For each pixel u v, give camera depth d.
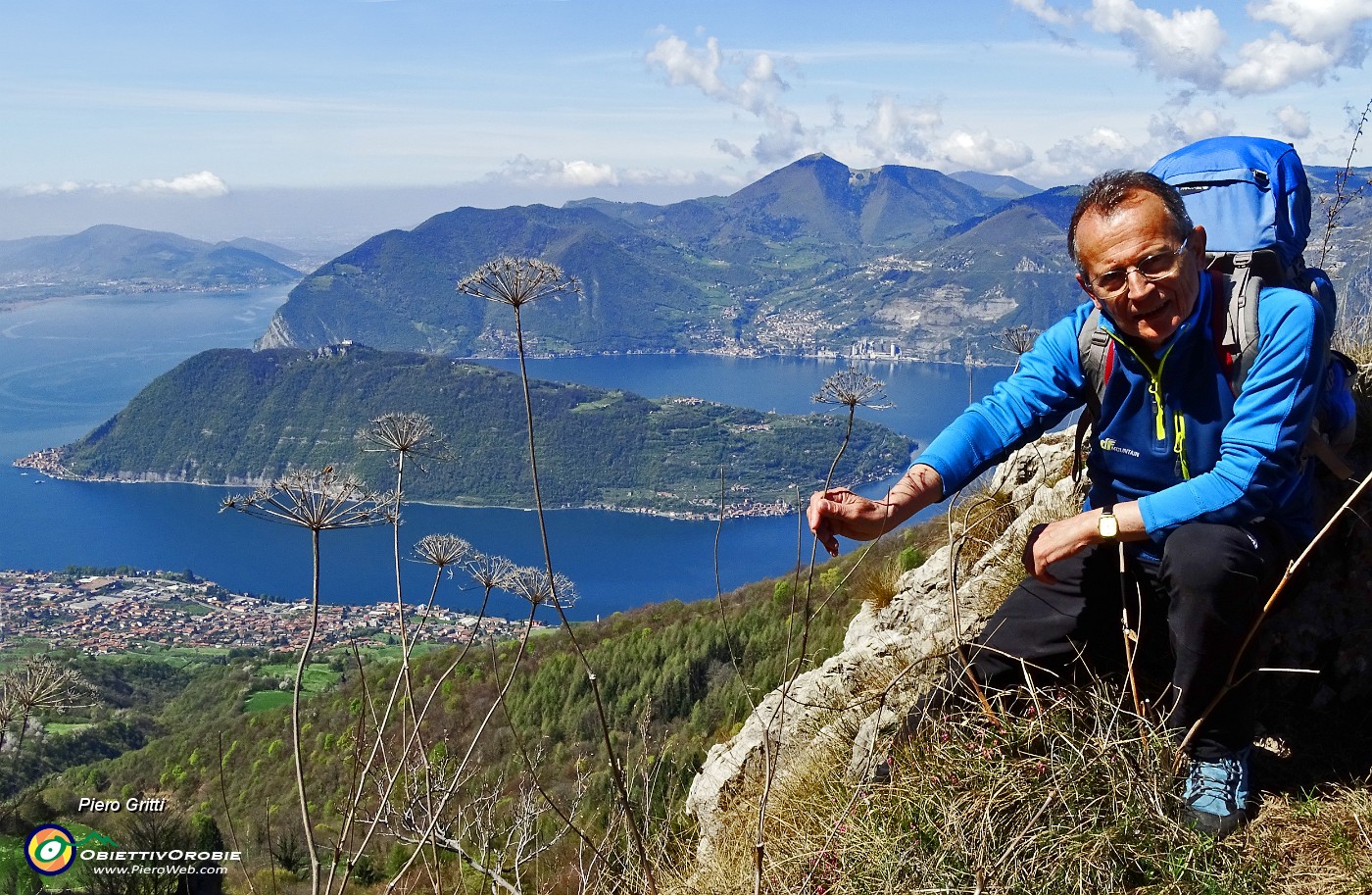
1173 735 2.28
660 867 2.81
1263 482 2.14
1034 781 2.20
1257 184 2.38
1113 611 2.53
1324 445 2.40
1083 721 2.38
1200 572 2.16
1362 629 2.70
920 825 2.24
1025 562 2.45
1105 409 2.51
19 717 1.86
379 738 2.08
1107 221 2.26
